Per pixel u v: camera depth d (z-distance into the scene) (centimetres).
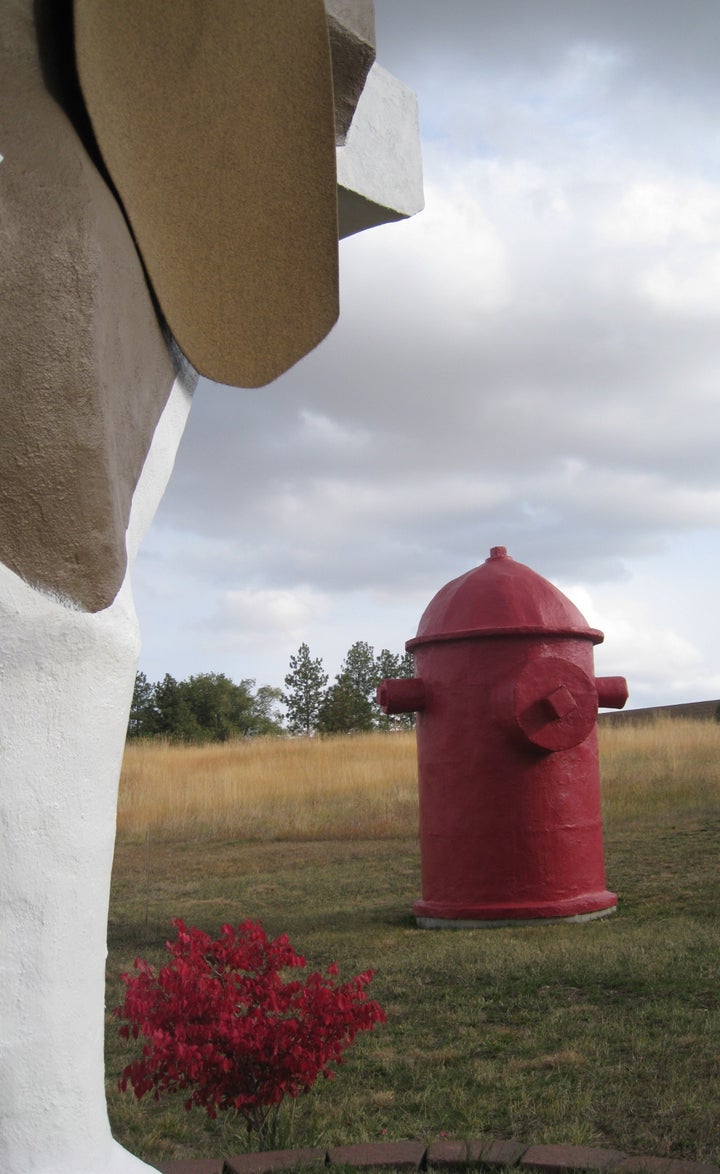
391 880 1280
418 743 1034
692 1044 528
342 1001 419
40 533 207
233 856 1597
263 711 5462
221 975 436
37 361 204
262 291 261
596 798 999
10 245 204
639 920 904
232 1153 417
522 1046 548
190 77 250
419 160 376
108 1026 640
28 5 222
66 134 222
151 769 2488
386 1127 443
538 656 973
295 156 264
